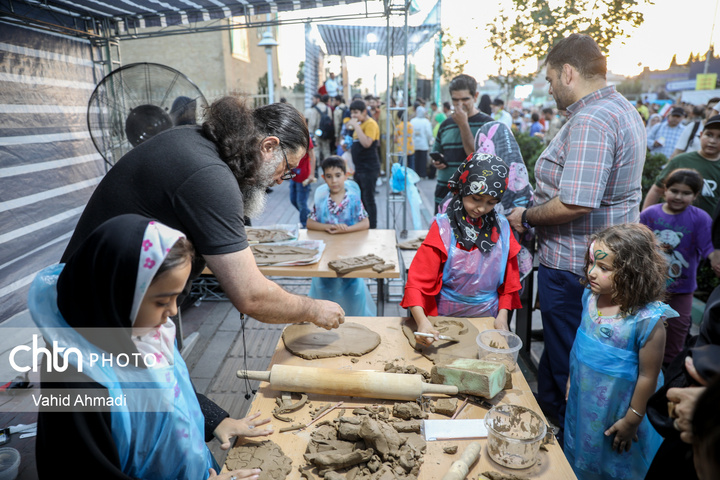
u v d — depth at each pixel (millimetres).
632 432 1805
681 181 2775
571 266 2336
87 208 1422
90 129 3617
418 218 5086
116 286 1001
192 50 11438
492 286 2148
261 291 1510
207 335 3863
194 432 1293
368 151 5887
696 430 747
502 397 1562
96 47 5168
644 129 2256
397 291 4629
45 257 4176
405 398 1518
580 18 4391
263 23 5297
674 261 2869
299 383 1540
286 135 1650
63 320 1067
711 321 1297
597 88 2229
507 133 3100
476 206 1975
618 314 1832
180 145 1426
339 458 1262
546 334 2527
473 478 1241
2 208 3729
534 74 5188
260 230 3475
